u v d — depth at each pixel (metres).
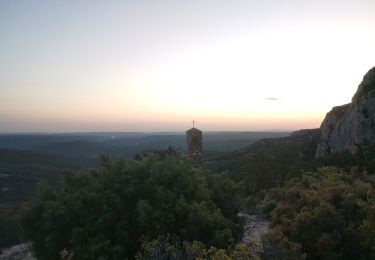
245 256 13.26
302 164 56.84
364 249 20.16
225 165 75.38
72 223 16.45
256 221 31.61
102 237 15.75
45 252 17.12
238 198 23.42
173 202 17.33
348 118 69.06
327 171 39.59
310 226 21.81
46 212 16.41
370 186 28.66
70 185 18.53
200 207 17.52
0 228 37.59
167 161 20.11
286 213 26.86
